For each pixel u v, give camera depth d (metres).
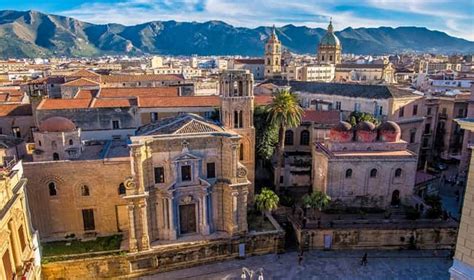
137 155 45.94
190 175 50.47
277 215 58.44
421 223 53.41
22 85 119.75
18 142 58.41
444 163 89.56
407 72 183.12
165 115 74.06
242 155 58.81
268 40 172.62
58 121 55.00
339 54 197.00
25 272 35.53
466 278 23.28
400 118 77.06
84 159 54.28
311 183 66.38
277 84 108.12
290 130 74.81
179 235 51.50
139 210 47.12
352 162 56.19
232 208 50.50
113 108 67.62
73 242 50.31
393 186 57.78
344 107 85.75
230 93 56.56
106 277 46.72
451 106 87.25
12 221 34.47
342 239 52.75
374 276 47.16
